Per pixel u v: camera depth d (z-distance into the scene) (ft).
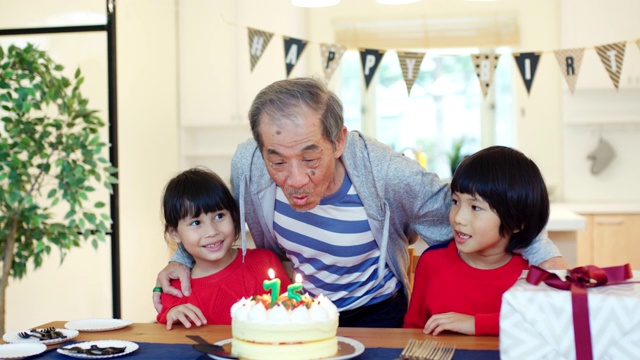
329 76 10.24
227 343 4.44
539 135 17.71
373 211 5.51
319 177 4.56
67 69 12.09
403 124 18.66
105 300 12.38
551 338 3.64
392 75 18.57
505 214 5.11
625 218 15.46
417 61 10.08
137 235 14.35
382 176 5.44
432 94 18.52
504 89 18.19
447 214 5.73
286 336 3.97
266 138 4.45
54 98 9.76
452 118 18.48
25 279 12.66
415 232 6.19
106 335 4.93
